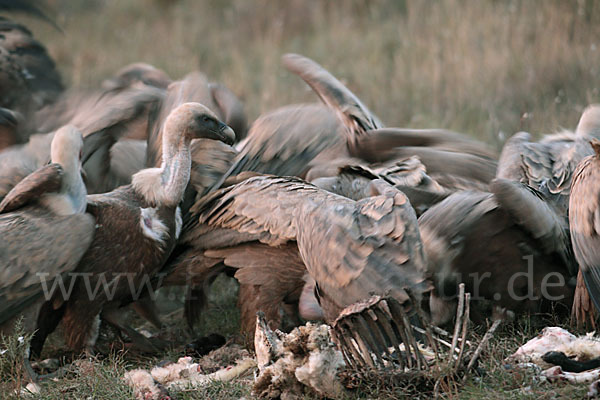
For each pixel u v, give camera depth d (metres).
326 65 34.75
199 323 16.19
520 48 31.12
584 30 31.53
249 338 14.48
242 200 14.40
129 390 12.72
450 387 11.12
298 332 11.80
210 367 13.87
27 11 26.12
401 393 11.27
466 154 17.00
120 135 17.78
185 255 15.36
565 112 25.28
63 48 40.12
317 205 13.28
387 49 35.81
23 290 13.45
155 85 20.91
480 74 29.72
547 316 14.48
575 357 12.48
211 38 41.88
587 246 13.08
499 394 11.12
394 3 40.91
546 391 11.19
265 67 34.88
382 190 13.51
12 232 13.41
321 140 17.19
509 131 24.48
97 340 15.02
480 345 11.59
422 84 30.05
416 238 12.30
